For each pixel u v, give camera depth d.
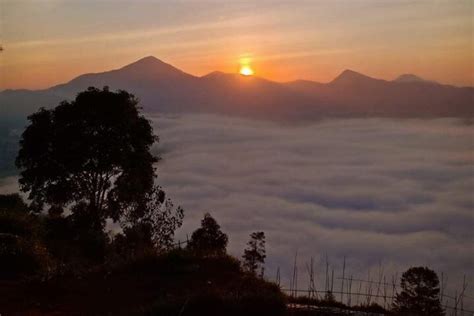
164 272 12.48
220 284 11.35
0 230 17.66
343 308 10.01
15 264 13.19
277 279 11.50
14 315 9.65
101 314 9.75
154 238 21.88
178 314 8.74
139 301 10.45
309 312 9.20
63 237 24.95
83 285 11.58
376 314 9.33
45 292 11.02
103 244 21.27
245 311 8.91
